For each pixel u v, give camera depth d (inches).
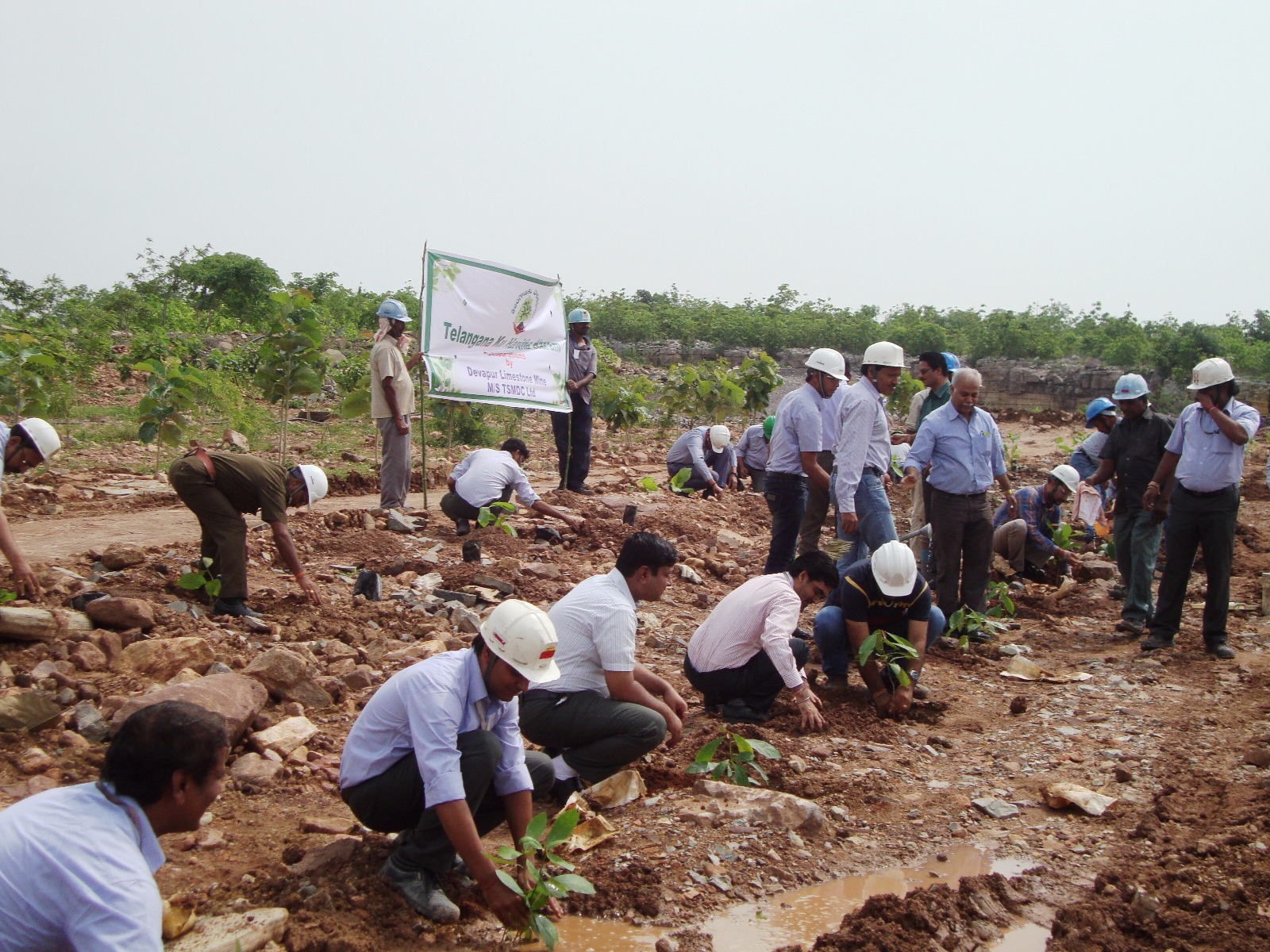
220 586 241.3
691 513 454.9
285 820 161.5
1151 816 179.8
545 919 129.3
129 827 99.4
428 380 370.9
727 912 146.4
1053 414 1218.0
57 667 193.3
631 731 173.2
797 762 195.2
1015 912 149.7
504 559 330.6
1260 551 447.5
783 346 1819.6
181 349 936.3
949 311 2021.4
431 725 132.6
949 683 259.3
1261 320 1820.9
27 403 490.6
